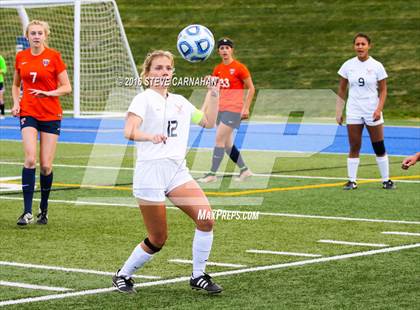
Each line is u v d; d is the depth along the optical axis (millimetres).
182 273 25453
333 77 97812
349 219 34656
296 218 34844
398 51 101688
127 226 33156
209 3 119375
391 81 96062
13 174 48250
